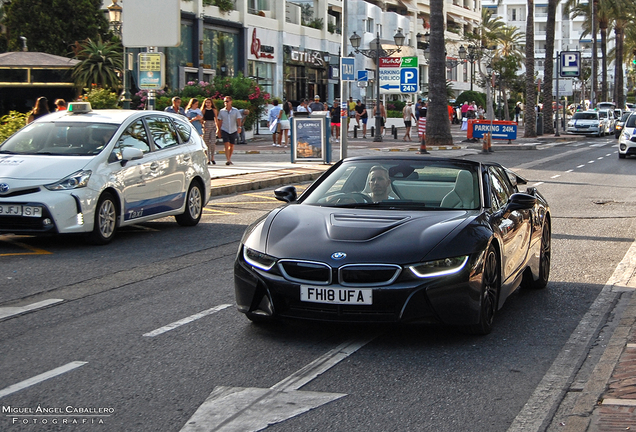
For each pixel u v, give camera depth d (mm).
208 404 4438
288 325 6195
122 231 11602
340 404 4453
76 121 10805
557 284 7992
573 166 24969
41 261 9070
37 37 34656
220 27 41312
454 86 76562
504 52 79000
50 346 5633
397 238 5555
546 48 48344
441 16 33406
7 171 9719
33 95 30500
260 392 4645
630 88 143625
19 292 7441
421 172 6828
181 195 11797
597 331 6098
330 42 53719
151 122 11492
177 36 16984
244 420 4195
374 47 35125
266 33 45562
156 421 4180
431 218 5945
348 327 6121
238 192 16875
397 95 64375
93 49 29531
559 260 9367
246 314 5805
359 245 5488
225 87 34594
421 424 4152
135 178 10664
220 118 21922
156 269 8609
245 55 43250
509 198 7004
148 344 5688
